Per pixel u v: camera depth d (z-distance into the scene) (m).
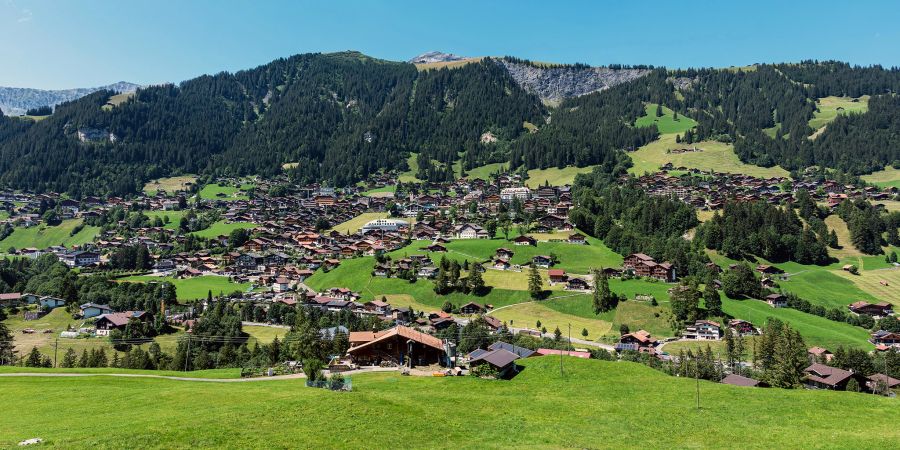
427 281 198.88
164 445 41.00
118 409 54.69
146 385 72.12
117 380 75.81
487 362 79.94
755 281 180.50
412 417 53.72
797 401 63.31
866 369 114.44
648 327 157.00
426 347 89.75
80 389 65.50
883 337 143.25
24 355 130.75
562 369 80.19
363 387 70.50
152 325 153.88
